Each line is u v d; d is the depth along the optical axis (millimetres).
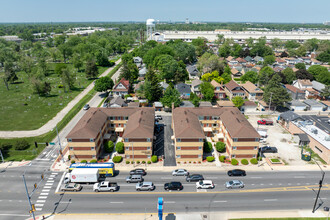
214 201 54344
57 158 71688
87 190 58469
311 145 77312
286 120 90812
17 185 59906
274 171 65562
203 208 52156
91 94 130250
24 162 69938
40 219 49156
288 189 58469
